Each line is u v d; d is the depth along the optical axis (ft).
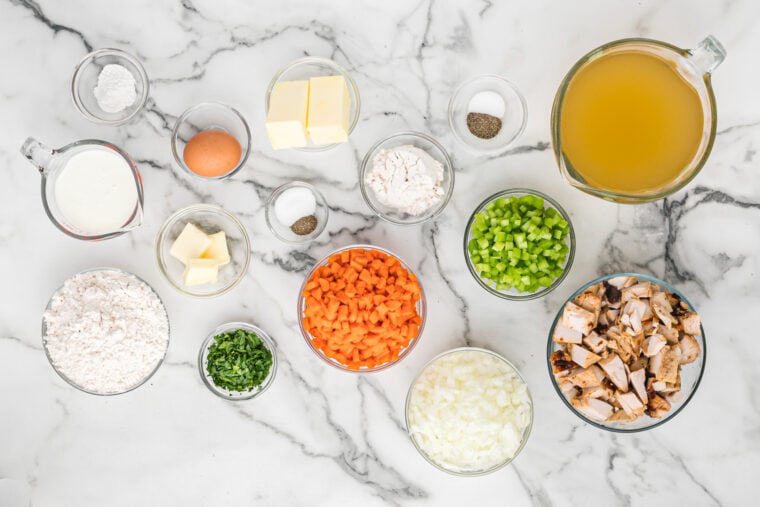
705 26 5.41
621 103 4.87
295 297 5.72
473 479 5.77
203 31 5.55
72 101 5.58
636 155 4.87
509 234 5.17
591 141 4.88
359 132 5.60
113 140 5.62
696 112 4.85
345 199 5.67
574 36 5.48
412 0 5.49
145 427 5.78
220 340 5.51
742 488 5.57
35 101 5.59
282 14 5.52
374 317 5.13
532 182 5.60
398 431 5.76
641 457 5.66
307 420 5.78
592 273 5.62
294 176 5.65
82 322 5.25
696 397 5.60
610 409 5.11
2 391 5.76
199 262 5.29
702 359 5.17
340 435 5.78
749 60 5.41
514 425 5.37
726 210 5.52
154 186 5.64
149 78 5.56
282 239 5.56
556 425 5.68
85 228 5.37
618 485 5.67
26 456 5.79
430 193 5.31
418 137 5.49
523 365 5.67
